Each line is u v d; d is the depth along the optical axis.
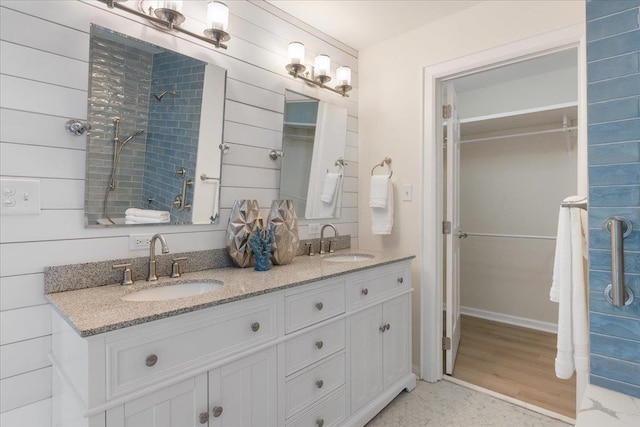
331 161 2.47
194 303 1.15
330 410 1.65
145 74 1.54
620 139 1.01
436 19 2.28
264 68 2.04
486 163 3.50
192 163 1.70
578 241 1.37
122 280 1.44
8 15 1.20
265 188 2.05
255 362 1.33
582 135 1.77
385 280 2.02
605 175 1.04
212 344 1.19
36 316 1.25
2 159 1.19
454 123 2.48
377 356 1.94
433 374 2.32
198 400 1.15
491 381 2.31
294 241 1.95
